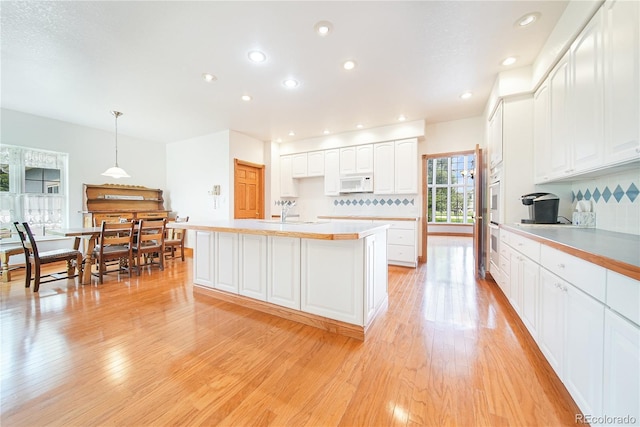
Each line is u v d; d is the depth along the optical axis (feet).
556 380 4.83
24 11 5.98
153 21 6.36
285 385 4.78
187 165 17.71
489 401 4.32
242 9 5.98
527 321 6.18
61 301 8.92
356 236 5.70
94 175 15.31
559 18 6.31
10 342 6.21
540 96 7.99
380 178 14.90
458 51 7.63
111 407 4.23
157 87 9.91
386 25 6.52
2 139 12.14
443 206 30.30
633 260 3.01
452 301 8.90
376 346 6.11
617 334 3.08
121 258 12.80
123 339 6.40
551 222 7.79
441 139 14.19
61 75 9.00
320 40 7.11
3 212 12.60
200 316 7.80
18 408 4.19
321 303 7.03
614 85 4.59
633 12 4.10
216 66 8.44
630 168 5.36
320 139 16.92
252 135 16.81
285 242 7.63
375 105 11.75
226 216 15.83
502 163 8.91
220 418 4.02
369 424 3.90
